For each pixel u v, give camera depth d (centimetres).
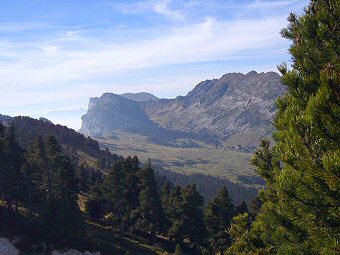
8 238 6625
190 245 9331
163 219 9094
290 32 1380
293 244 1348
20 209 8081
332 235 1071
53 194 8431
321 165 1005
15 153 7906
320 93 1005
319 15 1205
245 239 1984
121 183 9419
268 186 1741
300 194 1047
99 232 8588
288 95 1461
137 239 8925
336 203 1016
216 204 8494
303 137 1041
